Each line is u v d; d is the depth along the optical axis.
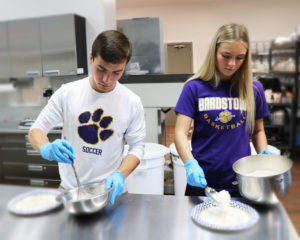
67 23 2.76
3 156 2.88
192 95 1.13
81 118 1.08
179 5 6.03
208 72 1.09
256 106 1.17
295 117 3.85
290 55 3.90
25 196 0.94
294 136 3.79
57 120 1.13
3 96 3.05
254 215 0.80
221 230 0.74
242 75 1.08
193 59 6.15
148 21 3.07
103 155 1.11
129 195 0.98
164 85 2.29
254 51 4.07
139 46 3.13
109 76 0.94
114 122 1.10
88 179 1.13
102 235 0.73
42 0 2.96
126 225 0.78
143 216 0.83
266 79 4.00
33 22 2.84
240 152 1.11
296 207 2.19
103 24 2.92
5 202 0.89
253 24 5.62
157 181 1.96
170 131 4.47
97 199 0.80
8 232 0.75
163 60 3.23
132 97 1.13
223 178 1.13
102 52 0.87
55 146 0.95
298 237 0.71
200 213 0.84
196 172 0.99
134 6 6.17
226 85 1.11
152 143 2.18
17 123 2.88
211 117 1.10
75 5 2.93
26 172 2.80
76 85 1.10
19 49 2.90
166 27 6.17
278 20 5.47
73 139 1.11
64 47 2.81
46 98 3.08
